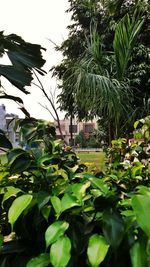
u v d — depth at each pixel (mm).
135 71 8109
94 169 1644
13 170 1114
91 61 3609
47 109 2615
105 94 3295
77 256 814
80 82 3350
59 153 1343
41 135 1345
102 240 779
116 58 3479
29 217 946
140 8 4188
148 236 698
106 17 8023
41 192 944
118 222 786
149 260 720
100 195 828
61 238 803
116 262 788
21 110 1390
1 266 917
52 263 769
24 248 934
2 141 1354
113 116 3410
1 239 950
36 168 1130
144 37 8430
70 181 1110
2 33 1579
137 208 738
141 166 1534
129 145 2059
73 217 865
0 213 1067
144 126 1901
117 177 1360
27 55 1705
